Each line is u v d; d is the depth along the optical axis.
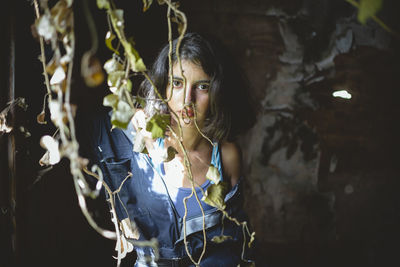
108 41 0.83
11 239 1.32
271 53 2.69
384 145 2.83
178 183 1.39
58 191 1.57
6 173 1.28
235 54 2.66
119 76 0.81
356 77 2.76
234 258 1.44
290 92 2.72
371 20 2.70
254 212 2.76
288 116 2.73
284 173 2.76
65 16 0.72
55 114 0.75
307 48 2.71
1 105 1.25
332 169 2.79
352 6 2.68
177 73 1.29
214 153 1.45
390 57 2.76
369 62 2.76
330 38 2.70
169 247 1.38
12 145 1.27
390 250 2.79
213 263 1.41
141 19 2.17
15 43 1.25
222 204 0.99
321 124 2.75
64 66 0.80
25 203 1.35
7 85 1.26
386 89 2.79
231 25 2.63
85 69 0.69
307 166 2.76
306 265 2.75
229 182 1.52
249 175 2.74
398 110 2.81
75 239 1.66
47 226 1.55
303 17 2.68
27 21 1.29
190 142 1.39
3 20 1.23
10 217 1.30
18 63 1.27
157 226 1.39
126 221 1.27
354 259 2.80
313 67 2.72
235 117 1.53
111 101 0.79
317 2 2.67
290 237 2.79
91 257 1.73
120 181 1.38
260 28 2.66
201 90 1.33
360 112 2.78
